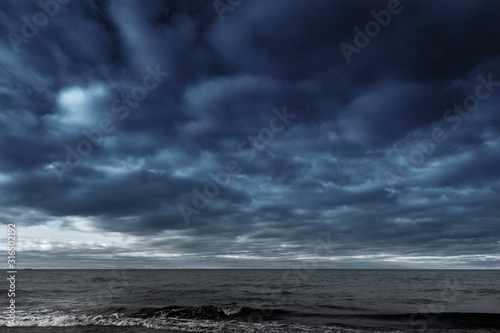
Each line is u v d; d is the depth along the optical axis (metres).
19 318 14.51
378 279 57.09
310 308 18.66
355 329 12.78
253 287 36.41
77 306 18.97
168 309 16.38
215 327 12.79
